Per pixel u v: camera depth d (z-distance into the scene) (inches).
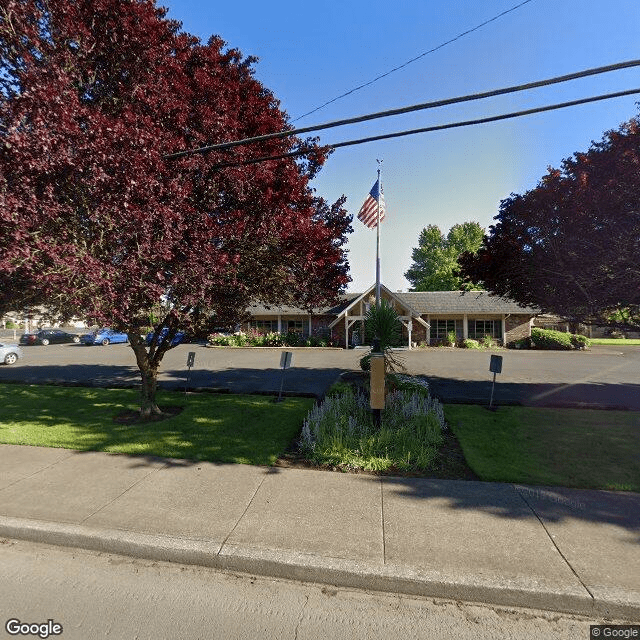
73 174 175.0
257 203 238.7
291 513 157.2
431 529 145.4
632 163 242.5
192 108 229.0
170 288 206.7
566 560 127.0
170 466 205.2
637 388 440.5
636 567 123.3
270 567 128.5
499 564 125.3
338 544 136.5
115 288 184.9
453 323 1105.4
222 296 255.0
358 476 193.6
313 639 102.3
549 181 292.2
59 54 187.8
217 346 1079.6
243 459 213.3
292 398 368.8
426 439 233.0
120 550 139.4
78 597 118.3
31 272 169.6
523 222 303.4
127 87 213.8
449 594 118.2
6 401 364.5
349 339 1059.9
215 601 117.0
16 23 181.5
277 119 276.4
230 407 328.8
